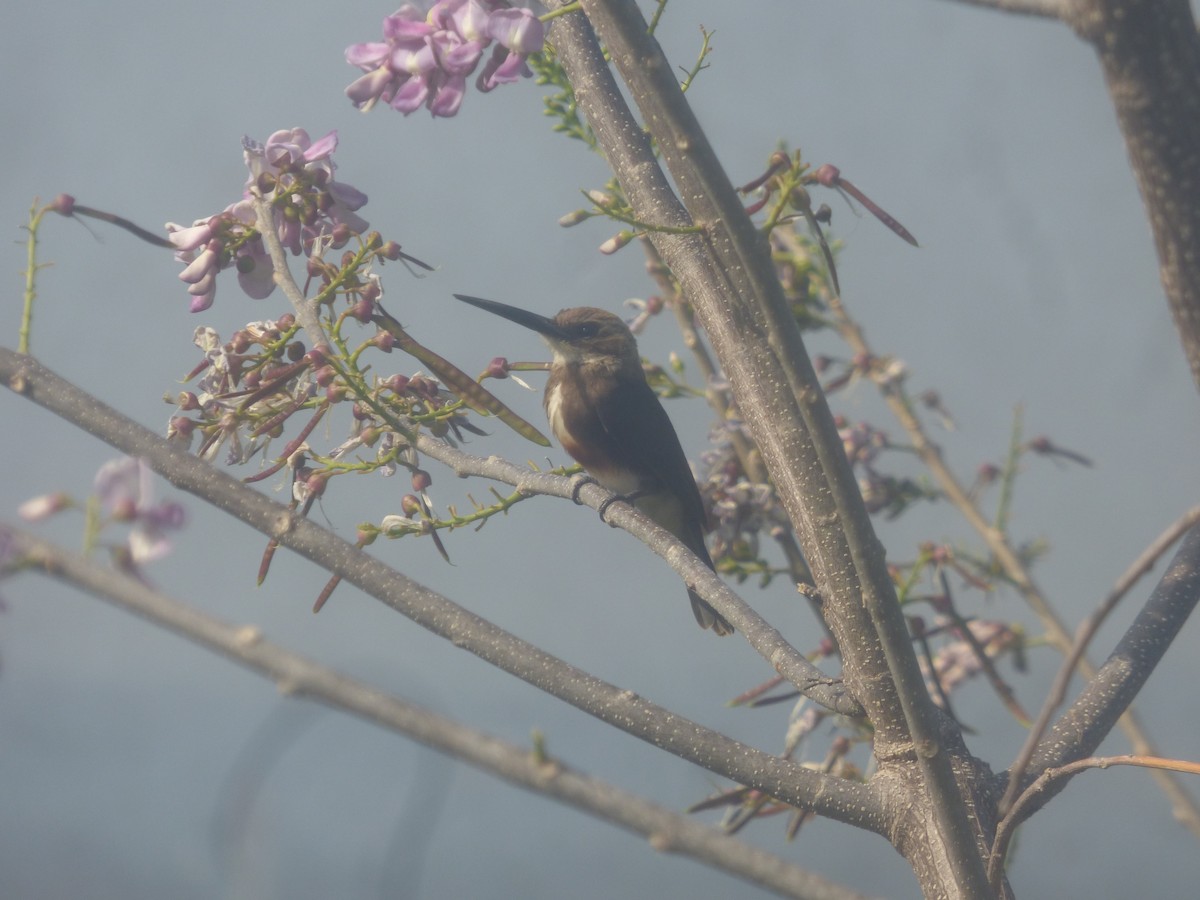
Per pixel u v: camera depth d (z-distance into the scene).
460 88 4.10
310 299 5.06
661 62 3.06
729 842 2.65
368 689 2.62
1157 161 2.69
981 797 3.94
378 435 5.21
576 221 6.05
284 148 5.11
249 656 2.62
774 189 3.98
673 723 3.99
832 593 4.14
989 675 5.93
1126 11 2.60
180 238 5.11
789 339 3.17
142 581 2.79
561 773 2.63
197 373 5.14
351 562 4.04
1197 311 2.75
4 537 2.65
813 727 5.91
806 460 4.27
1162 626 4.45
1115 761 3.34
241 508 4.10
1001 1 2.83
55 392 4.20
